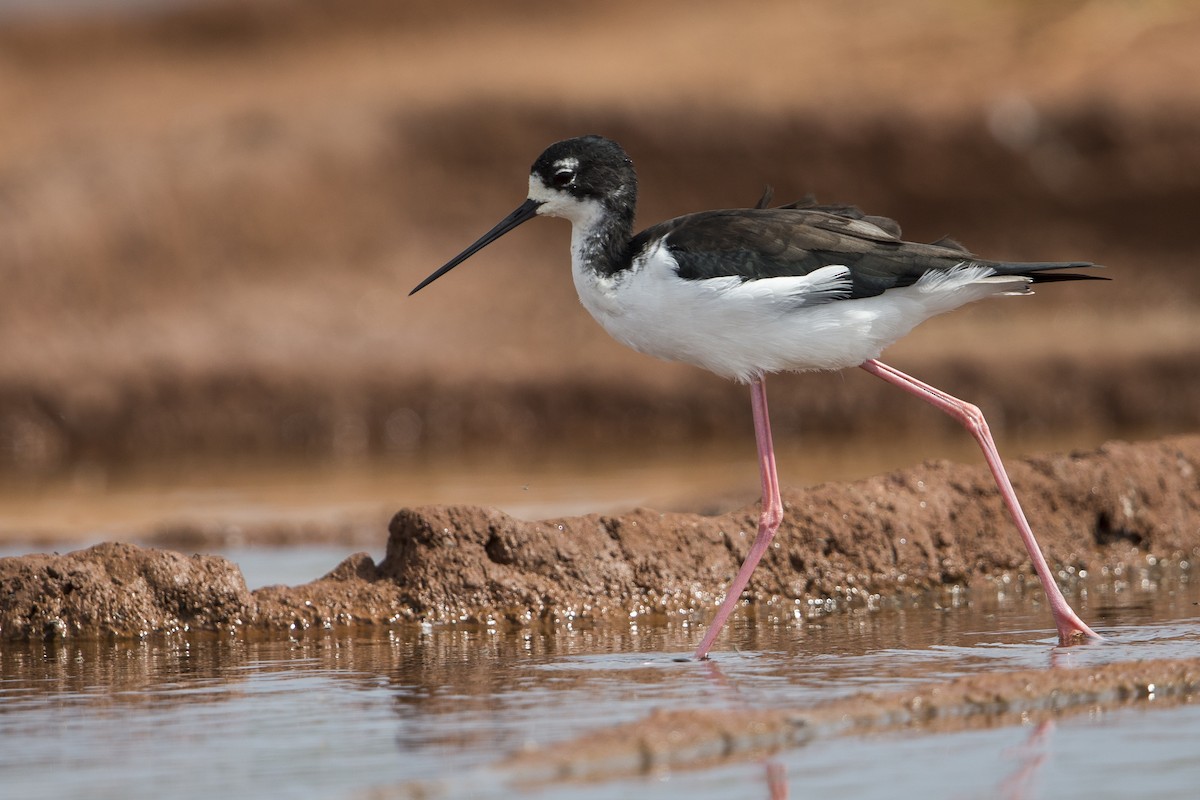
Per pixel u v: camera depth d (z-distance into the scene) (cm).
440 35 2814
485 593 853
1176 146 2233
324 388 1970
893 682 672
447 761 570
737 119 2300
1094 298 2161
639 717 621
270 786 548
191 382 1981
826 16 2664
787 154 2278
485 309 2188
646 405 1898
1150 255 2209
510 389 1938
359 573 874
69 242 2172
